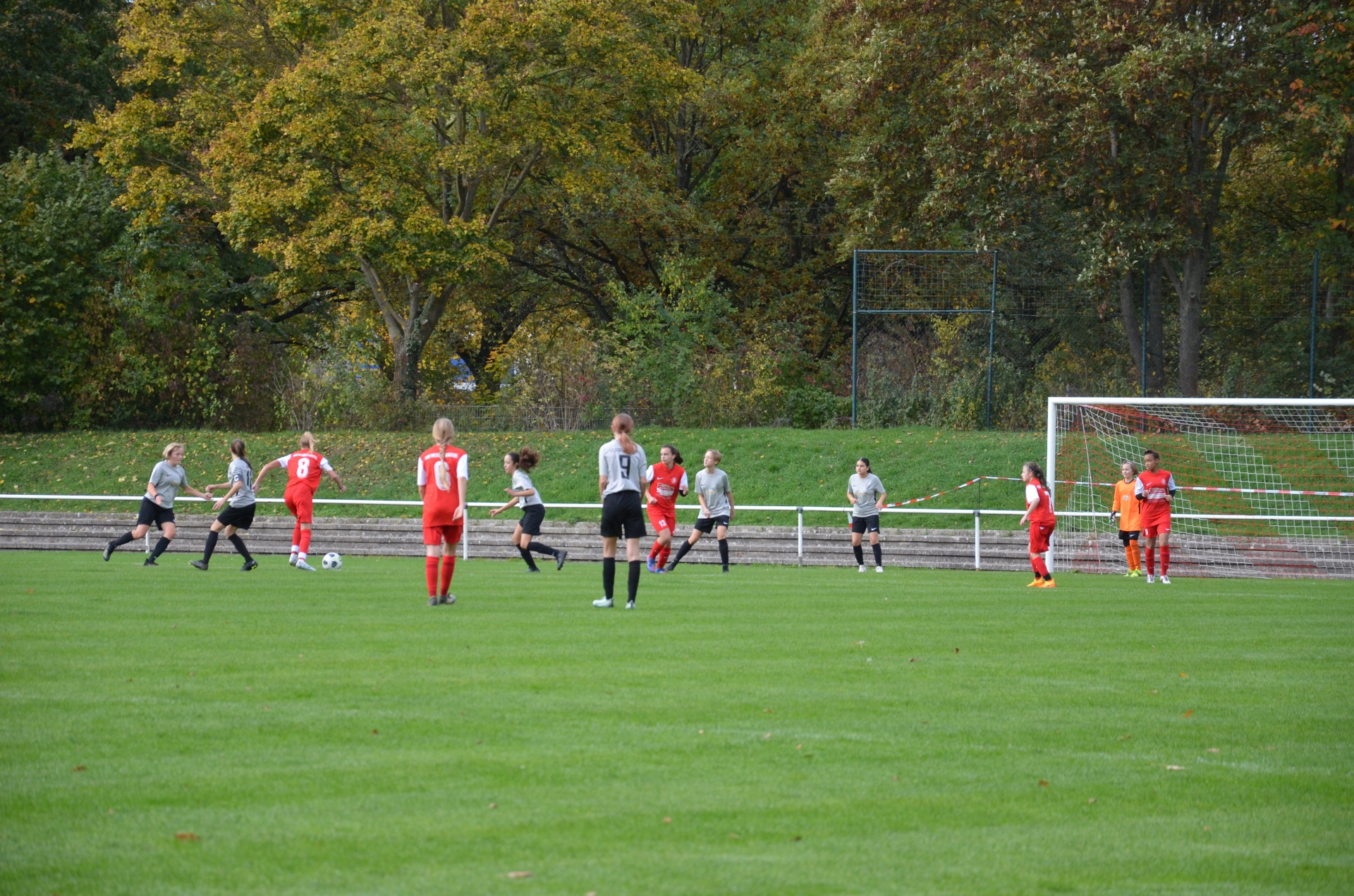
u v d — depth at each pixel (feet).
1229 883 32.99
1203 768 45.52
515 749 46.88
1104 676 65.92
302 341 327.06
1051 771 44.78
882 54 239.09
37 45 282.77
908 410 237.86
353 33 238.07
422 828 36.73
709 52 320.09
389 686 60.03
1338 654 75.46
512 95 246.27
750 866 33.60
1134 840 36.70
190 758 45.03
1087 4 216.95
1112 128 218.79
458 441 230.68
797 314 314.35
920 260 245.86
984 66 220.02
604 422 243.81
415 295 271.08
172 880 32.04
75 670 64.23
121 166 263.08
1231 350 238.68
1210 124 234.99
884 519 193.77
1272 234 269.85
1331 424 213.46
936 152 236.22
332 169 250.57
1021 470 201.05
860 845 35.76
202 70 277.44
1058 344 246.88
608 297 323.78
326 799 39.70
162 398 256.93
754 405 246.06
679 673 65.05
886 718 53.67
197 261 272.92
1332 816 39.37
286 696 57.06
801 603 106.83
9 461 232.12
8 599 102.99
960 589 126.62
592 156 268.62
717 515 155.22
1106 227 217.15
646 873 32.83
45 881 31.94
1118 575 168.76
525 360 263.70
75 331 253.03
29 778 42.06
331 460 227.20
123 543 150.82
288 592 111.55
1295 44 220.43
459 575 140.36
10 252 249.34
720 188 323.16
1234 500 192.03
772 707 55.57
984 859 34.58
